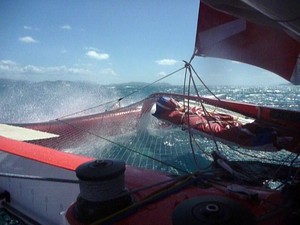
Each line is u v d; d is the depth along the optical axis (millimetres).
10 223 4117
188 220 1892
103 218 2332
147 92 35469
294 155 6613
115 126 10078
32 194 4141
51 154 4344
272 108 7824
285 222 2391
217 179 3312
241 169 3977
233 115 8883
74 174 3631
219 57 5461
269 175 4109
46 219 3998
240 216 1935
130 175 3521
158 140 9117
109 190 2357
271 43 5426
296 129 7023
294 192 2748
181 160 7258
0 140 5199
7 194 4492
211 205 2029
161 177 3512
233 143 7246
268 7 2355
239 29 5344
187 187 3086
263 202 2719
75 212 2443
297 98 29172
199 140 9172
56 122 9445
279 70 5621
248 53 5504
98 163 2461
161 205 2668
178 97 10336
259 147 6945
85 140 8617
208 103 9070
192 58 5359
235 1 3252
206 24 5250
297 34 2713
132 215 2455
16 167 4320
